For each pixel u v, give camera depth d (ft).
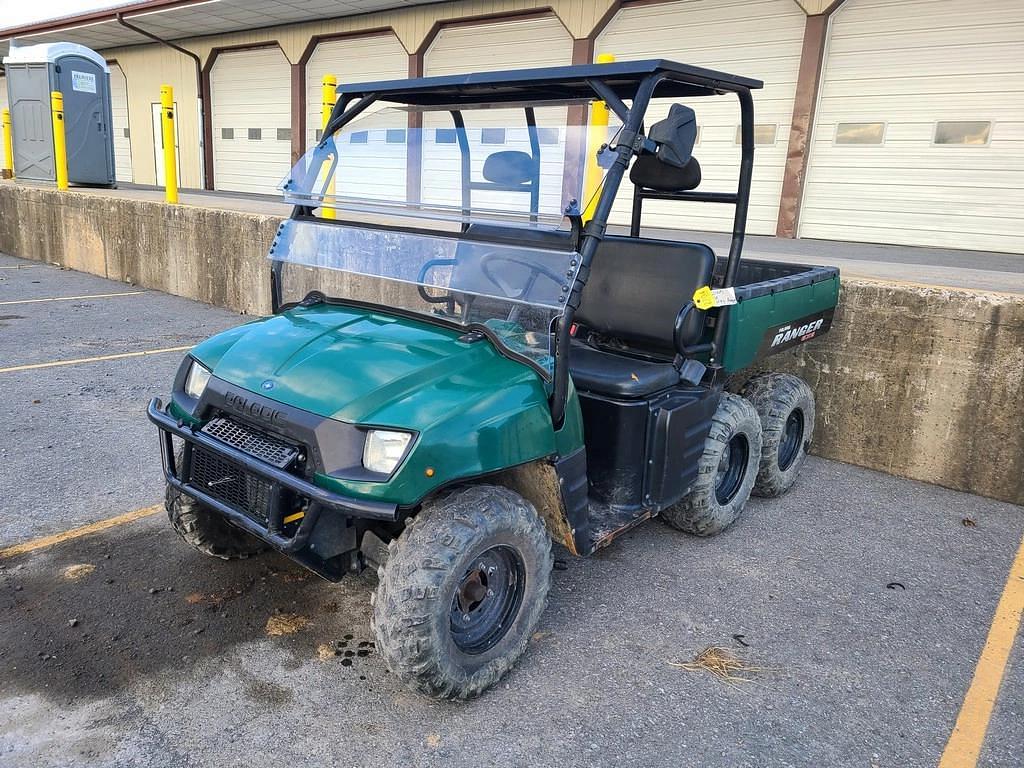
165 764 7.81
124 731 8.21
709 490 12.33
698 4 35.60
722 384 12.53
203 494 9.50
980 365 15.11
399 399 8.31
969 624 10.93
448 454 8.08
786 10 33.42
